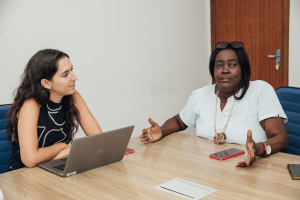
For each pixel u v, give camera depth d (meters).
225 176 1.10
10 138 1.57
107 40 2.96
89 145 1.17
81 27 2.74
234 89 1.66
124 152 1.35
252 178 1.07
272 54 3.56
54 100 1.56
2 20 2.27
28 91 1.47
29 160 1.32
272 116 1.52
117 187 1.05
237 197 0.93
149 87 3.43
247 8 3.73
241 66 1.60
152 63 3.44
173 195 0.96
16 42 2.36
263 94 1.59
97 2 2.84
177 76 3.77
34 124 1.43
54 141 1.62
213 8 4.08
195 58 4.02
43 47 2.51
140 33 3.27
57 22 2.58
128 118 3.24
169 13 3.59
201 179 1.09
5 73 2.32
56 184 1.11
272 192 0.95
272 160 1.25
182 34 3.79
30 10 2.41
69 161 1.15
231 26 3.93
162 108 3.62
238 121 1.63
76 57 2.73
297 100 1.59
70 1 2.64
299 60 3.33
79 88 2.78
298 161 1.22
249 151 1.17
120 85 3.12
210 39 4.20
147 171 1.20
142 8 3.27
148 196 0.97
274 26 3.51
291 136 1.63
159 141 1.65
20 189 1.07
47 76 1.45
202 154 1.38
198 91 1.87
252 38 3.73
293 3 3.31
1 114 1.62
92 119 1.72
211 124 1.72
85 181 1.12
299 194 0.93
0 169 1.64
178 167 1.23
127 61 3.17
